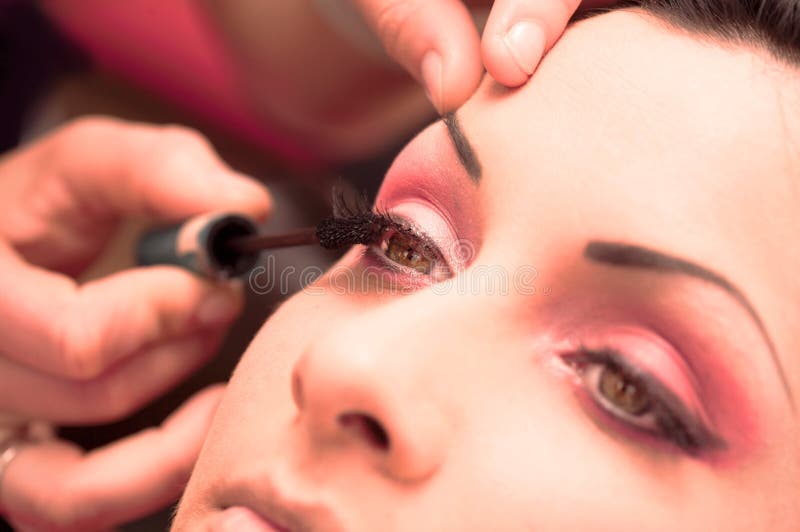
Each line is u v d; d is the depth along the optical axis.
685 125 0.29
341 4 0.50
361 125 0.62
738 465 0.28
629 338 0.28
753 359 0.28
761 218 0.28
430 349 0.28
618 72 0.30
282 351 0.32
